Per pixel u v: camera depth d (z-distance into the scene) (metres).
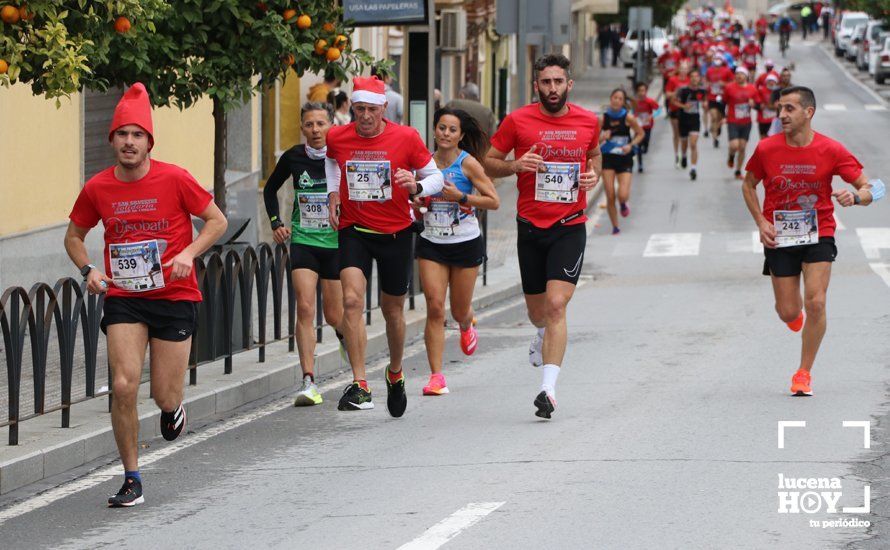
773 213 20.94
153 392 16.23
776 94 66.88
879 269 37.41
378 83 19.39
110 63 21.41
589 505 15.02
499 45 93.62
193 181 15.75
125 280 15.66
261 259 24.19
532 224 19.78
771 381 22.44
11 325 17.70
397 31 61.22
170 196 15.67
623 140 47.97
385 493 15.92
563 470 16.62
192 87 22.58
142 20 19.44
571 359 25.34
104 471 17.84
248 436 19.67
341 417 20.78
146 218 15.62
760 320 29.56
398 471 17.00
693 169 62.91
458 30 53.31
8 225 28.36
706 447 17.69
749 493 15.44
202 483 16.92
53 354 25.47
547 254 19.84
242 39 22.61
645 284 36.56
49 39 17.42
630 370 23.89
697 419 19.44
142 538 14.55
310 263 22.17
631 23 101.00
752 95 62.69
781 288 21.23
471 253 21.62
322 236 22.17
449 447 18.22
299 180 22.09
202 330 22.25
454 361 25.95
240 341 23.72
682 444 17.86
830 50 191.12
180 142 38.03
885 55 129.38
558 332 19.48
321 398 22.06
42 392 18.55
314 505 15.57
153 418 19.92
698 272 38.62
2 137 27.89
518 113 19.61
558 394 21.80
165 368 16.06
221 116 24.52
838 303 31.28
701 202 55.50
